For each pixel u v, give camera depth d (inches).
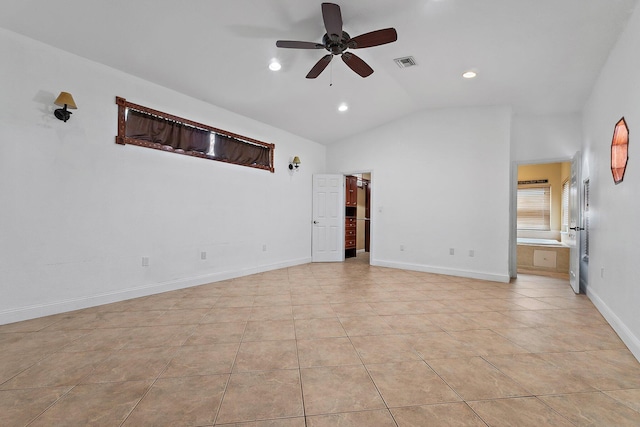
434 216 206.8
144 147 144.0
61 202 118.1
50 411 60.7
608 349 90.9
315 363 81.4
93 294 127.3
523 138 195.9
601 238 129.0
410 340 96.4
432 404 64.3
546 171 255.6
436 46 127.4
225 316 117.5
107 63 129.8
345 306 131.1
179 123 158.7
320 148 260.1
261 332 102.0
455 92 172.6
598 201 135.2
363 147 241.4
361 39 102.5
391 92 177.3
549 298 145.9
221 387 69.9
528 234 261.4
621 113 105.9
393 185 225.1
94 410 61.2
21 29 106.8
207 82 151.9
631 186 95.2
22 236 109.3
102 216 129.6
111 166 132.5
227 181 182.9
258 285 168.1
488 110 189.3
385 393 68.1
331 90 172.4
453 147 200.2
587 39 113.3
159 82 147.5
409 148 217.5
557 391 69.1
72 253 121.2
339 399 65.8
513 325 110.0
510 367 79.9
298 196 238.5
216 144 178.5
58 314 117.0
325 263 245.9
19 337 95.7
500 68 141.7
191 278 163.5
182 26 112.7
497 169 186.1
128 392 67.4
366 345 92.7
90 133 126.0
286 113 196.7
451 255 199.8
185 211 160.9
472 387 70.6
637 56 92.4
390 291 156.8
